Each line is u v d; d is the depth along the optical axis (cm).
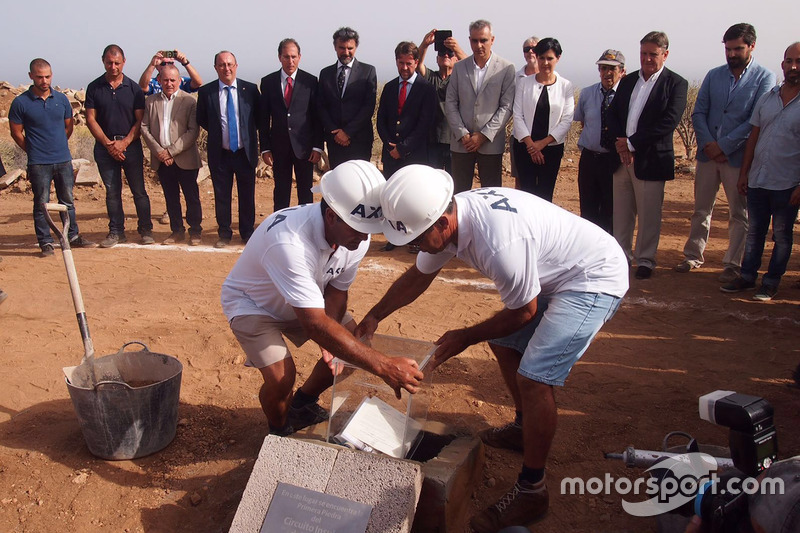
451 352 346
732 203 703
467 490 342
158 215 1080
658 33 693
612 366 519
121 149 859
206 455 405
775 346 551
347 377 355
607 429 429
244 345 374
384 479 301
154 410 391
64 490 372
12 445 412
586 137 775
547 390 328
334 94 846
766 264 789
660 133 702
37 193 827
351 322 413
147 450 400
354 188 315
